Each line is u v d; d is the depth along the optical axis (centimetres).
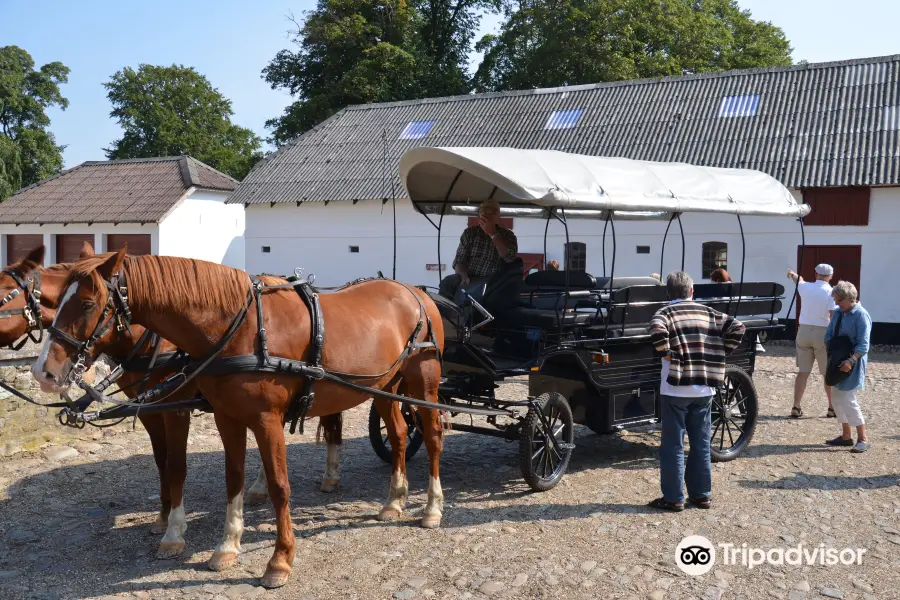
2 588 445
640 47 3309
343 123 2628
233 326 441
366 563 484
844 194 1681
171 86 4791
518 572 470
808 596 437
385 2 3659
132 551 503
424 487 654
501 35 3691
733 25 3725
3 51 4450
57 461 711
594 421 685
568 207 593
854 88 1922
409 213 2175
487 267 694
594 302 678
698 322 588
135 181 2959
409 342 557
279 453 454
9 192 3916
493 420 673
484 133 2284
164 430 531
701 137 1948
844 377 761
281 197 2308
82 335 400
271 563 453
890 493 626
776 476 679
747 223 1745
